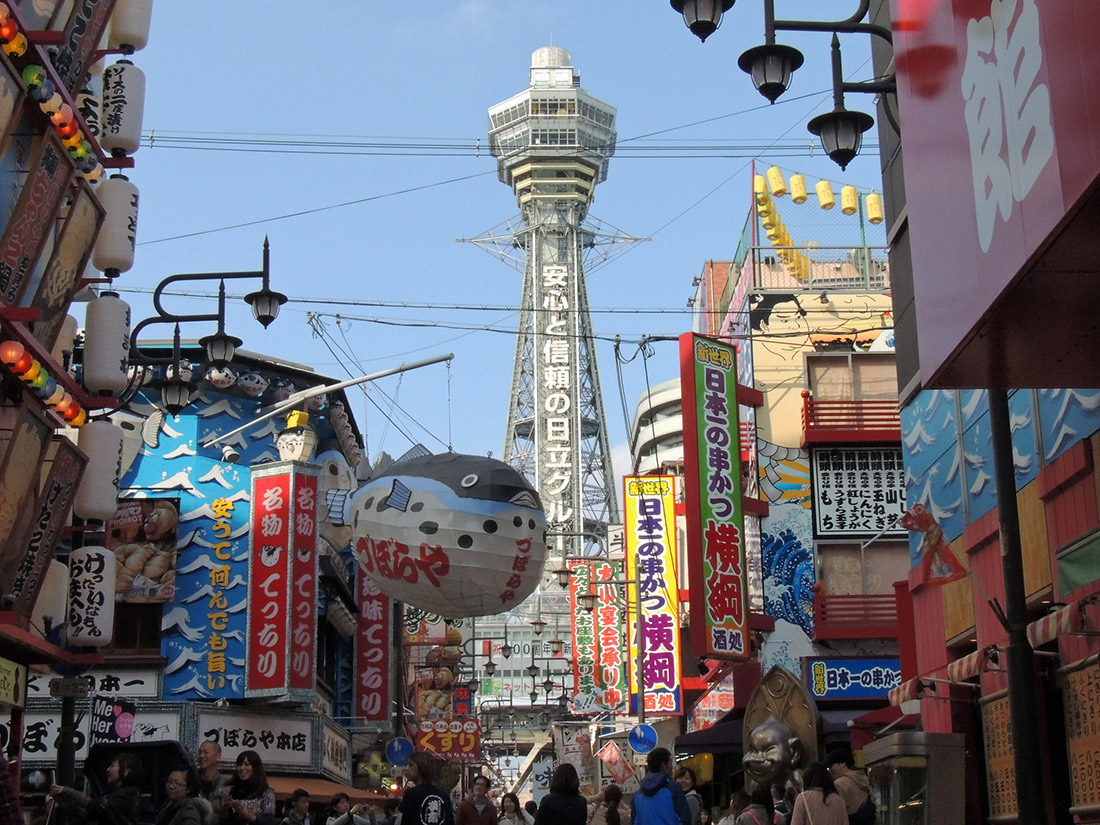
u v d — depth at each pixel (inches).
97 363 819.4
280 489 1425.9
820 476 1518.2
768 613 1488.7
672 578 1747.0
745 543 1406.3
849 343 1582.2
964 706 827.4
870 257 1679.4
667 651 1723.7
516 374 7726.4
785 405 1561.3
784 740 786.8
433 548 947.3
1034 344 464.1
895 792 625.3
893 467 1517.0
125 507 1455.5
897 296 979.9
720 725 1266.0
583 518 7190.0
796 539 1508.4
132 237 834.2
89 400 801.6
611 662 2167.8
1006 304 428.5
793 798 691.4
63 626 911.7
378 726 1744.6
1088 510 636.7
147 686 1401.3
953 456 855.1
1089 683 597.9
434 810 569.0
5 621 695.7
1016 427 745.0
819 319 1596.9
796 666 1473.9
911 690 781.9
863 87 610.5
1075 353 471.5
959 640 840.9
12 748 798.5
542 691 4852.4
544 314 7726.4
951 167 471.8
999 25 421.7
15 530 705.0
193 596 1429.6
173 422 1488.7
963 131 458.3
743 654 1341.0
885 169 990.4
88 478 813.9
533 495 987.3
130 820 487.2
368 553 978.7
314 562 1422.2
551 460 7391.7
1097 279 407.8
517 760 4813.0
